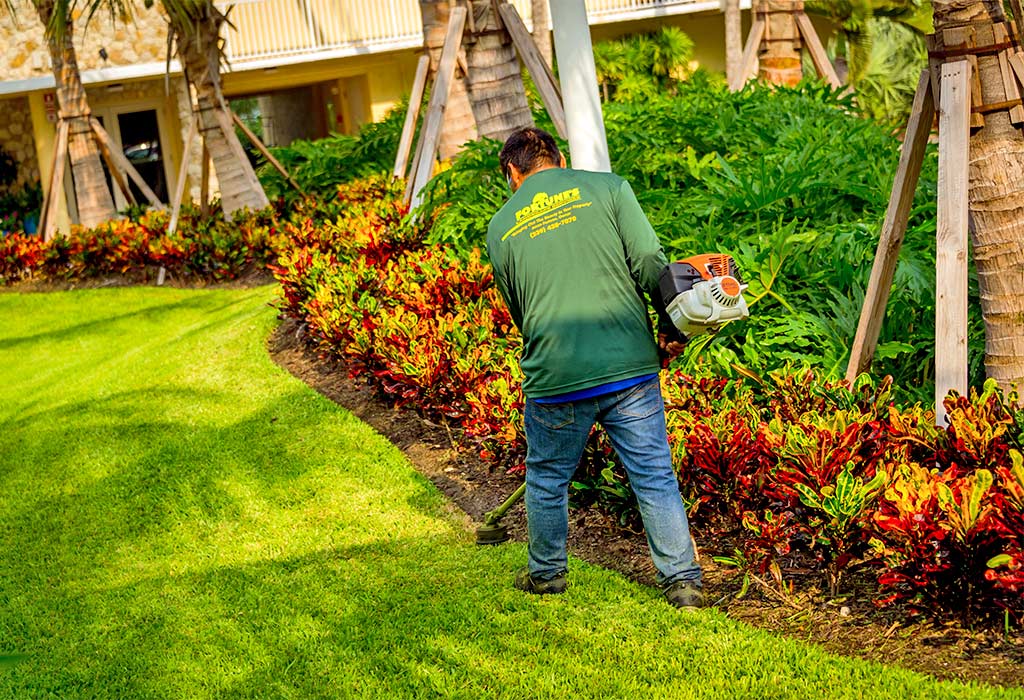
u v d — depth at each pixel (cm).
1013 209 452
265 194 1459
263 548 507
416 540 491
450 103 1120
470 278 709
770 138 961
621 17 2033
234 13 1841
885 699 316
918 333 583
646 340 386
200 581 478
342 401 695
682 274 367
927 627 354
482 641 384
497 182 890
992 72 448
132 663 408
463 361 579
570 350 381
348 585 450
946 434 402
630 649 365
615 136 946
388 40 1919
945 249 448
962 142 446
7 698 392
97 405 761
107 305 1212
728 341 610
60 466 658
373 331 664
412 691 361
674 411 459
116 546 534
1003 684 319
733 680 339
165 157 2041
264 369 789
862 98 1708
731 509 415
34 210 1945
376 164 1449
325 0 1883
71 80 1510
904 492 346
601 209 383
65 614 462
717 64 2258
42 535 562
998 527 331
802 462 386
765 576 400
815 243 661
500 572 440
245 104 3350
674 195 817
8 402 868
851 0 1700
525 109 1033
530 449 404
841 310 595
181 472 614
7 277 1393
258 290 1157
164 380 797
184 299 1191
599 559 446
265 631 419
